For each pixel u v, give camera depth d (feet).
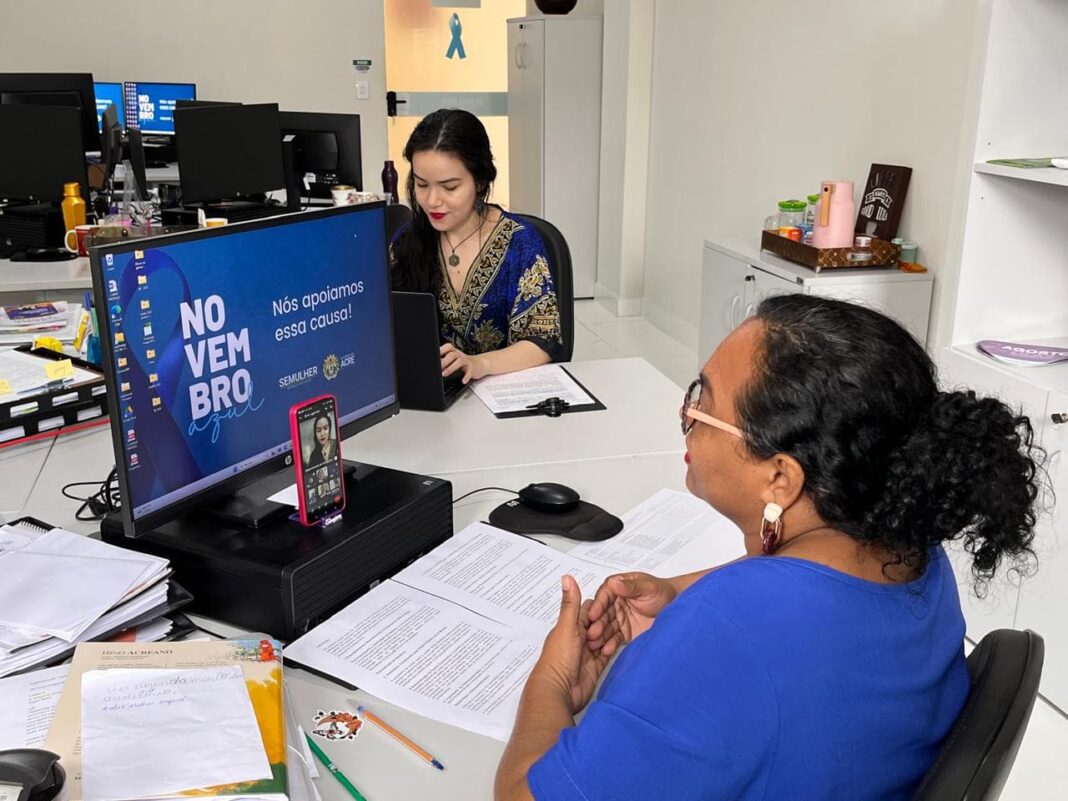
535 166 19.40
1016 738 2.61
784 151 13.12
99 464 5.70
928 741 2.72
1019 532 2.68
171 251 3.85
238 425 4.28
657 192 17.52
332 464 4.26
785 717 2.42
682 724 2.40
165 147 19.56
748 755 2.40
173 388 3.94
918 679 2.64
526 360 7.29
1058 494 7.06
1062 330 8.21
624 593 3.77
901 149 10.72
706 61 15.12
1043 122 7.63
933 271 10.34
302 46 21.67
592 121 18.94
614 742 2.43
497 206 7.91
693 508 5.08
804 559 2.65
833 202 10.44
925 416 2.57
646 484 5.39
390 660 3.77
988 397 2.67
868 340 2.62
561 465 5.64
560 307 7.91
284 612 3.88
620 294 18.63
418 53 23.06
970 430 2.52
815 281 10.05
